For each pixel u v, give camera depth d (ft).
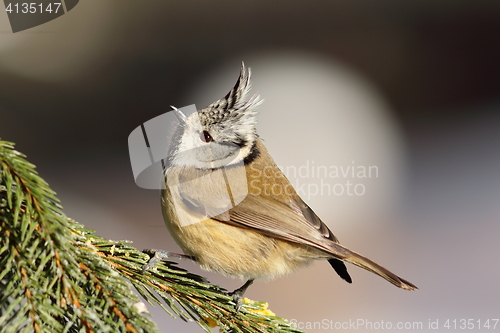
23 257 9.99
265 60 54.08
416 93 57.98
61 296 10.00
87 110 46.68
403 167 50.80
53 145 45.24
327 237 17.93
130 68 48.93
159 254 14.39
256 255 17.10
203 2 51.93
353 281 33.88
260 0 53.36
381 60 57.06
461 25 58.34
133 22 49.29
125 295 10.38
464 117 57.47
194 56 51.52
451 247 38.09
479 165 50.72
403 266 35.86
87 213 37.78
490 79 58.90
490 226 40.75
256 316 13.98
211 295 13.78
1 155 10.25
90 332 9.84
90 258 10.74
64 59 46.29
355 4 56.49
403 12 56.95
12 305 9.32
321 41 54.70
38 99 45.65
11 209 10.32
